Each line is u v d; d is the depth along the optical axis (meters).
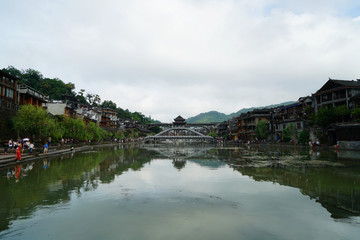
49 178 15.01
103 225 7.29
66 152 39.34
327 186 12.40
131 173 17.22
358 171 17.00
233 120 125.94
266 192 11.30
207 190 11.79
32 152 29.64
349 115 43.31
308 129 53.75
